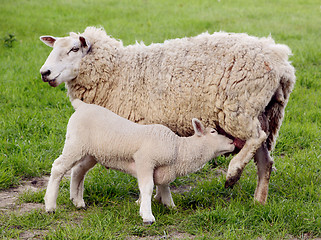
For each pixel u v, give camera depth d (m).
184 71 5.05
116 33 13.70
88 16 16.62
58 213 4.90
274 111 5.20
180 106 5.08
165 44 5.39
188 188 6.02
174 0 21.02
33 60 11.60
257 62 4.82
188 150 4.91
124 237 4.47
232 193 5.62
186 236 4.55
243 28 14.82
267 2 21.17
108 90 5.41
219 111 4.97
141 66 5.30
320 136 7.59
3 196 5.52
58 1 19.41
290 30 15.16
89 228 4.57
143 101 5.26
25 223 4.66
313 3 21.19
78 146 4.84
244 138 4.97
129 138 4.78
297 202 5.20
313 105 9.07
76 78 5.41
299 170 6.20
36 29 14.61
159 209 5.05
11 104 8.71
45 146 6.95
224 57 4.93
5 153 6.59
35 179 6.11
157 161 4.76
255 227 4.69
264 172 5.26
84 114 4.91
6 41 12.85
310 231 4.67
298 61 11.75
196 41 5.21
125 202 5.36
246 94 4.82
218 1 20.83
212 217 4.80
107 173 6.04
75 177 5.12
